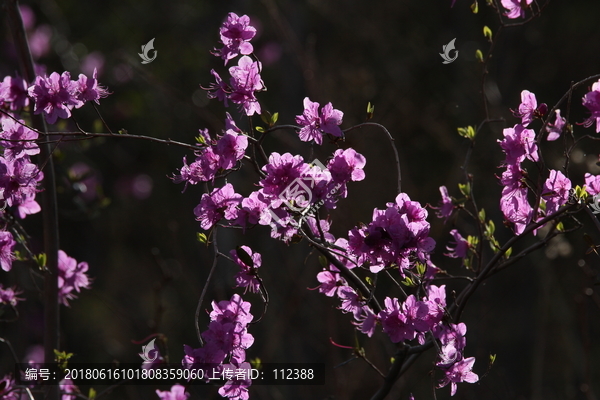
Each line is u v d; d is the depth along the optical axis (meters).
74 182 3.40
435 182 6.71
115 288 7.30
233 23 2.18
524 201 2.28
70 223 7.43
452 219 2.63
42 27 6.91
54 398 2.71
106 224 7.52
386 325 2.03
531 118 2.25
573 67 8.09
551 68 8.00
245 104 2.16
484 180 6.00
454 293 2.20
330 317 4.07
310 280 5.05
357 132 6.10
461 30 7.23
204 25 7.27
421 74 7.16
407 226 1.94
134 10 7.18
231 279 4.13
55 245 2.79
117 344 6.15
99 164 7.40
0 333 4.78
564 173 2.39
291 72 6.85
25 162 2.28
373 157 6.55
